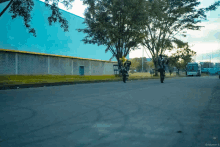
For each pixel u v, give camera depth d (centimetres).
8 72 1566
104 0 2041
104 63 2975
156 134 310
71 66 2259
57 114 448
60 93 837
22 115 438
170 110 493
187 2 2800
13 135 305
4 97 712
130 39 2305
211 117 420
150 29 2906
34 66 1784
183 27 2911
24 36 1712
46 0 1541
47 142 276
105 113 459
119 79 1975
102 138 292
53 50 2011
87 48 2570
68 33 2227
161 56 1639
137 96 746
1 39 1531
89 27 2162
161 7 2702
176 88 1081
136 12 1988
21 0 1486
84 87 1138
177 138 292
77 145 265
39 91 914
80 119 404
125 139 288
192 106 546
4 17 1568
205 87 1152
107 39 2177
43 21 1903
